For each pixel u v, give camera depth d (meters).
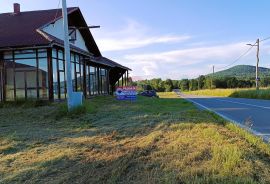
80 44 28.14
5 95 20.45
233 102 32.25
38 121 13.89
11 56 20.34
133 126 11.71
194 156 6.76
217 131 9.65
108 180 5.88
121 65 38.53
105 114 15.47
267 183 5.25
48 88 19.72
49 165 7.14
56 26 22.73
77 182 5.99
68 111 15.18
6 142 9.64
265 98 40.12
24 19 23.16
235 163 6.04
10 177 6.53
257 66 49.22
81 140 9.59
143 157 7.09
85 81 26.67
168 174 5.82
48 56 19.66
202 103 30.88
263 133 11.20
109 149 8.23
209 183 5.25
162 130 10.45
